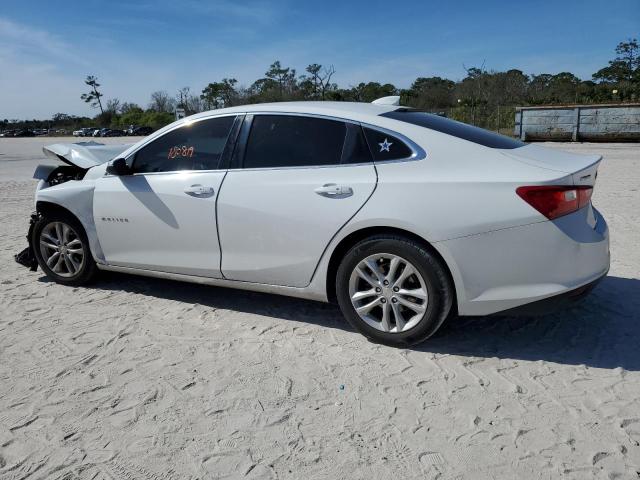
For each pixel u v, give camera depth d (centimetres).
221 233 392
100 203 441
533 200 310
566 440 258
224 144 401
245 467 244
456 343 361
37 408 290
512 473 237
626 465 241
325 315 411
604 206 806
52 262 484
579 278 321
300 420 278
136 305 436
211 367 333
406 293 340
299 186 364
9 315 415
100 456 252
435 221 322
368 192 343
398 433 266
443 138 344
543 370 324
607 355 341
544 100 3969
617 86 4062
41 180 516
